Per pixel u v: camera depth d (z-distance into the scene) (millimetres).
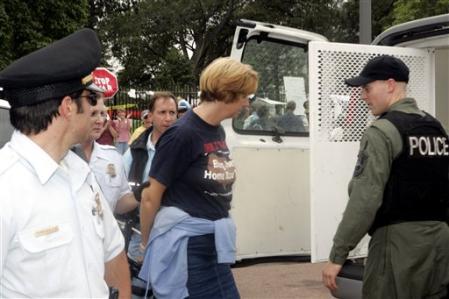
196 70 38219
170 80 35375
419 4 19078
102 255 1941
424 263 2959
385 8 30469
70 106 1850
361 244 3955
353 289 3518
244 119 5508
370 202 2854
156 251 2809
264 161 5531
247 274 5922
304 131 5773
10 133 4559
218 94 2754
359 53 4254
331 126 4184
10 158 1770
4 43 20094
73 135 1878
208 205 2826
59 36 22250
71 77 1820
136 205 3508
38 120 1808
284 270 6059
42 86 1803
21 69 1780
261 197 5523
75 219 1824
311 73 4129
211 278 2836
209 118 2811
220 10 37781
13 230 1709
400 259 2924
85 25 24078
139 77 39969
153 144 3992
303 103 5785
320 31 33688
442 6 18531
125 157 4086
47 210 1757
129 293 2205
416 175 2930
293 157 5668
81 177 1896
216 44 38625
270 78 5641
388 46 4441
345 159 4223
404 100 3080
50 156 1825
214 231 2809
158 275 2789
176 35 39625
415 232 2928
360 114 4266
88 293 1826
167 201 2846
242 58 5566
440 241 3000
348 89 4227
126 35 38000
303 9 34344
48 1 21562
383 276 2967
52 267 1744
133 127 16938
